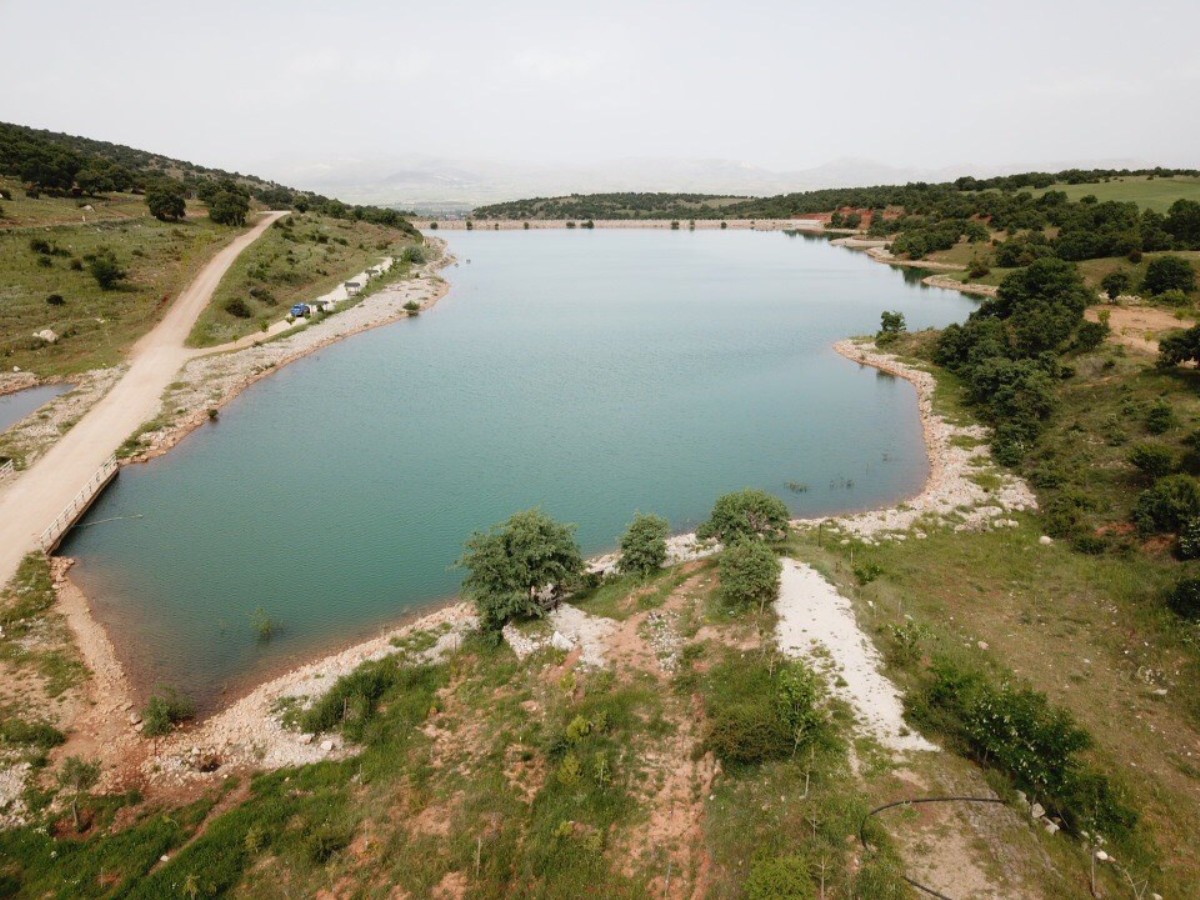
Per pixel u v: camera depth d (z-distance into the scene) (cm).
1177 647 2955
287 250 13775
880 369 8800
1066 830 2048
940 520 4591
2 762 2572
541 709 2797
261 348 9175
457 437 6625
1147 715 2659
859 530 4484
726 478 5666
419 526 4916
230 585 4134
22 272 9781
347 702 2908
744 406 7500
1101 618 3309
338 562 4419
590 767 2403
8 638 3412
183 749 2727
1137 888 1870
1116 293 9075
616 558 4331
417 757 2588
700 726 2570
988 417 6400
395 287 13625
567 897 1938
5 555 4222
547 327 11400
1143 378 5788
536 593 3684
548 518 3697
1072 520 4203
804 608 3158
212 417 7075
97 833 2306
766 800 2150
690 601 3403
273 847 2200
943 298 13500
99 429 6359
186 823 2339
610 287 15550
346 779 2517
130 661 3378
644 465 5962
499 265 19375
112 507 5141
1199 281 9325
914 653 2841
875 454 6116
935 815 2033
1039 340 7006
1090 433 5288
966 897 1770
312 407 7450
